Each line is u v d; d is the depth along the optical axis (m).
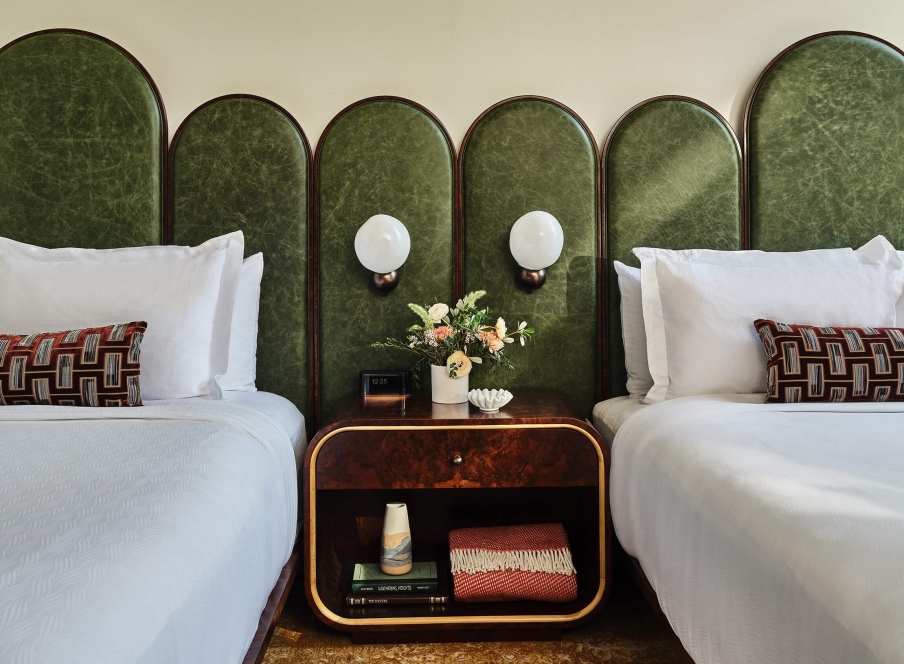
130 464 1.25
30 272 1.99
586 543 2.03
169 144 2.39
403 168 2.37
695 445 1.47
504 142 2.38
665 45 2.43
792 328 1.84
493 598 1.91
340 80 2.42
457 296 2.39
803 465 1.24
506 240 2.38
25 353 1.75
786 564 0.93
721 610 1.13
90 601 0.75
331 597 1.94
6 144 2.32
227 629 1.07
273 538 1.48
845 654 0.76
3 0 2.38
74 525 0.94
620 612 2.06
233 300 2.16
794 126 2.38
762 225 2.38
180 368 1.92
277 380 2.37
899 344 1.82
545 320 2.38
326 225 2.37
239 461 1.39
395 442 1.86
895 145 2.38
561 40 2.43
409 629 1.86
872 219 2.38
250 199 2.36
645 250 2.28
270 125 2.36
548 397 2.21
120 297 1.95
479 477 1.87
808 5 2.42
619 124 2.39
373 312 2.38
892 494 1.05
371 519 2.27
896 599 0.74
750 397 1.90
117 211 2.34
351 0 2.42
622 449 1.81
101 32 2.39
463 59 2.43
